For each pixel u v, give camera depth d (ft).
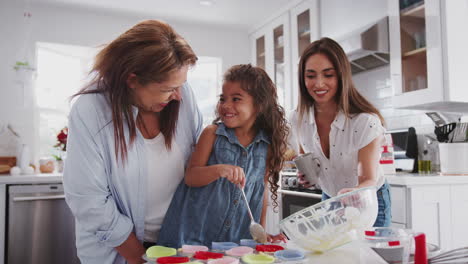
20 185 9.12
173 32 2.91
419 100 7.09
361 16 8.52
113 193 3.05
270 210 9.55
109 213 2.85
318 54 4.25
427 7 6.89
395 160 8.09
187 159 3.57
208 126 3.50
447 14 6.61
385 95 8.62
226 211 3.26
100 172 2.89
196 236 3.19
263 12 11.62
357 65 9.13
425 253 2.14
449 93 6.59
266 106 3.34
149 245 3.39
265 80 3.36
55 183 9.37
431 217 6.25
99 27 11.60
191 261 2.31
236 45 13.34
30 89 10.62
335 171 4.73
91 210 2.81
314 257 2.45
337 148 4.50
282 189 9.07
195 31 12.85
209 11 11.52
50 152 11.35
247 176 3.34
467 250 2.27
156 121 3.37
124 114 2.93
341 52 4.24
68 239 9.41
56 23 11.10
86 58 12.21
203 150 3.39
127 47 2.77
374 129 4.12
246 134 3.45
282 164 3.55
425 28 6.95
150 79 2.73
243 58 13.42
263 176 3.44
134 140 3.07
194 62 2.94
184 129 3.54
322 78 4.23
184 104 3.57
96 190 2.85
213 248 2.74
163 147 3.35
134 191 3.12
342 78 4.22
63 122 11.76
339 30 9.21
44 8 11.00
